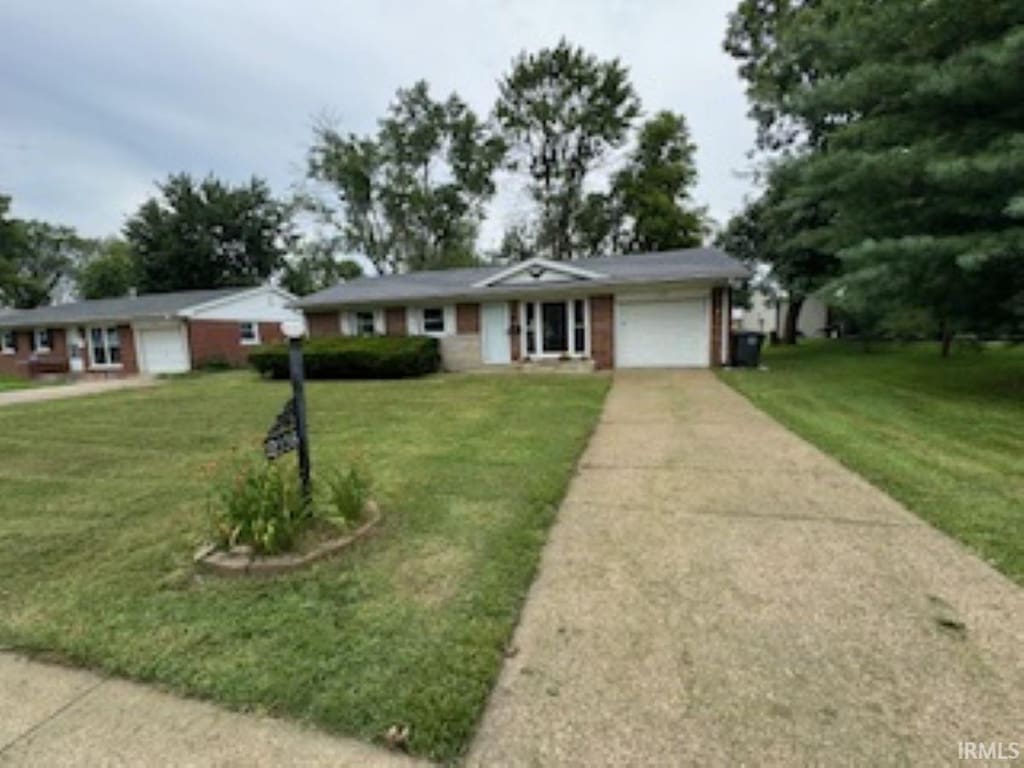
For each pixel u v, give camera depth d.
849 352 16.56
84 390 13.79
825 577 2.80
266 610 2.65
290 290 34.09
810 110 8.91
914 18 7.71
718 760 1.67
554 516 3.78
